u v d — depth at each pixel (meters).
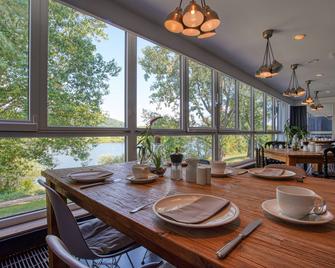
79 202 1.03
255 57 3.88
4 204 1.71
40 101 1.84
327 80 5.44
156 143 1.41
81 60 2.14
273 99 6.43
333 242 0.54
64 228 0.94
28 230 1.69
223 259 0.46
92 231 1.21
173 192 0.96
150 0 2.25
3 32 1.70
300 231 0.59
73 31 2.08
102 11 2.15
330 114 7.39
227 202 0.76
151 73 2.85
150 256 1.72
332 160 2.83
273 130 6.29
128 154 2.49
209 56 3.63
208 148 3.87
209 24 1.54
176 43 3.00
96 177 1.18
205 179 1.09
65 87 2.02
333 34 2.99
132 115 2.54
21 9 1.77
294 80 5.39
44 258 1.63
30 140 1.82
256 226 0.62
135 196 0.91
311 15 2.51
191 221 0.62
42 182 1.16
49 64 1.92
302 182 1.14
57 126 1.95
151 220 0.67
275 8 2.37
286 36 3.05
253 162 4.95
